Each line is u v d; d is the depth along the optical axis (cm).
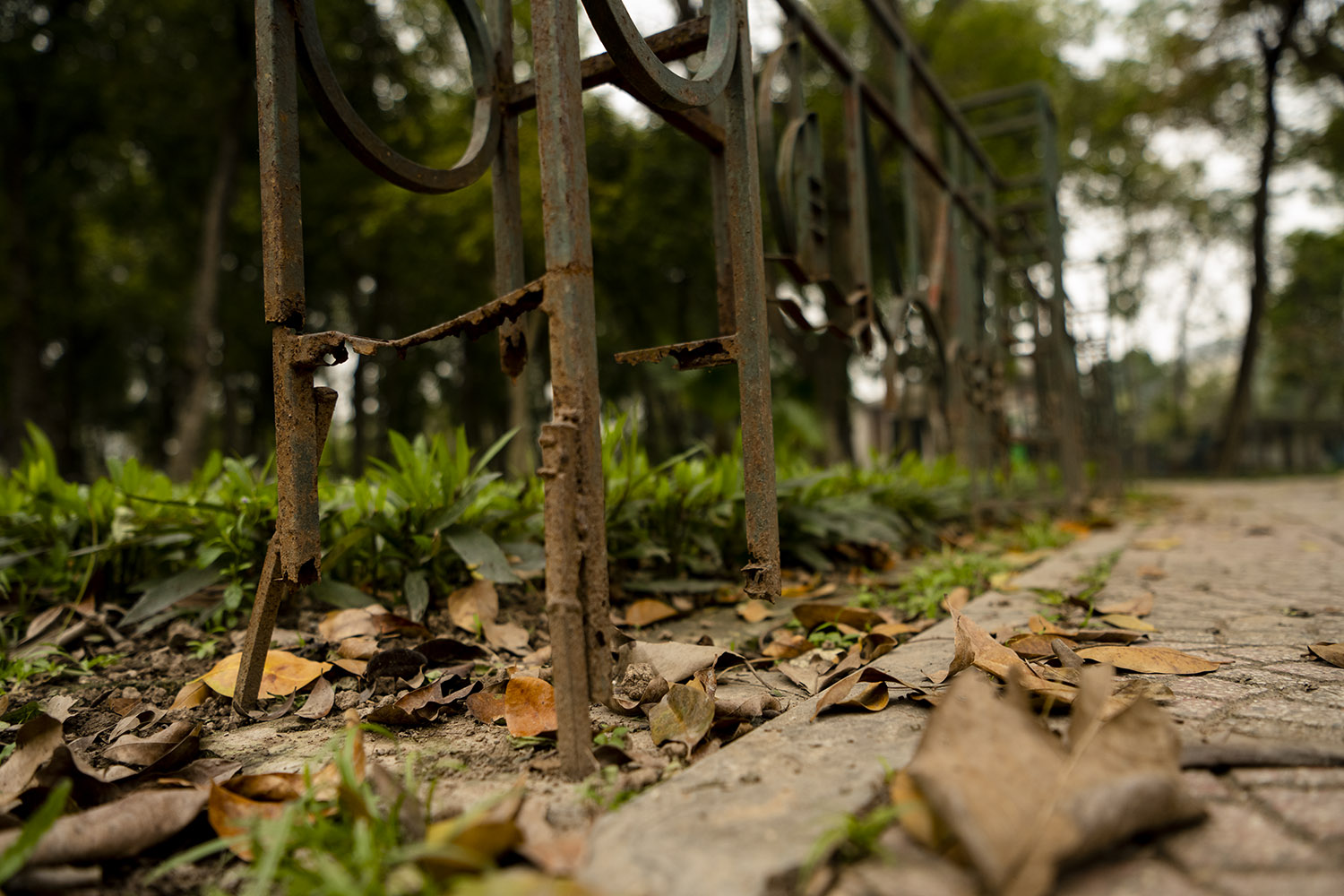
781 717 141
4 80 1444
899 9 902
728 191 161
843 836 88
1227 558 350
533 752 133
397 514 248
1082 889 83
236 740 148
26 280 1580
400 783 104
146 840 101
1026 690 133
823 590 287
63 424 2048
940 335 434
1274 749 109
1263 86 1914
